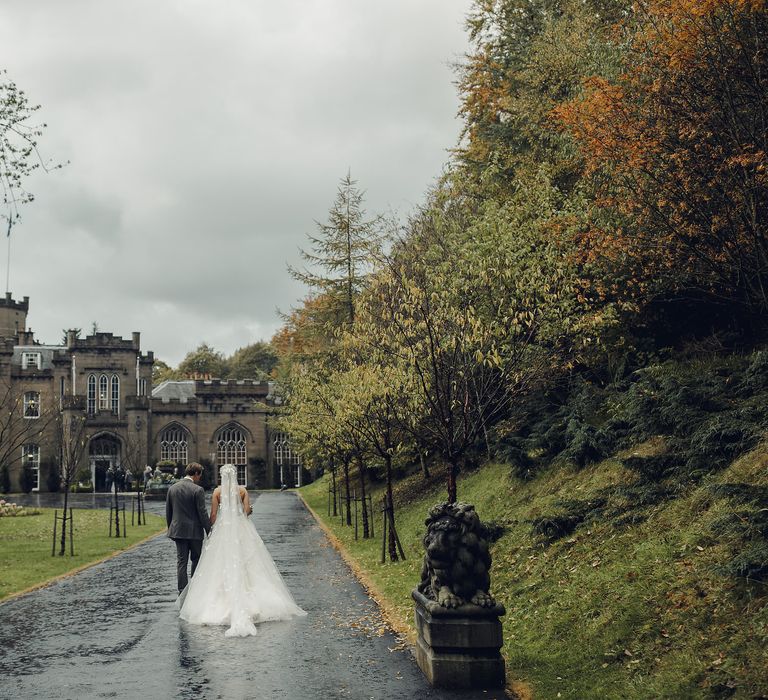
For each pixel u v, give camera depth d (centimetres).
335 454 2341
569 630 743
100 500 4556
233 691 635
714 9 1026
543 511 1236
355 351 1509
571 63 1970
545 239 1544
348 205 3228
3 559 1641
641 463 1029
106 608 1044
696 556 740
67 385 6575
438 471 2536
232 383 6781
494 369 1248
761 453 891
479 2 2786
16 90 1416
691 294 1503
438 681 641
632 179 1216
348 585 1220
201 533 1088
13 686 656
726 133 1052
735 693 512
